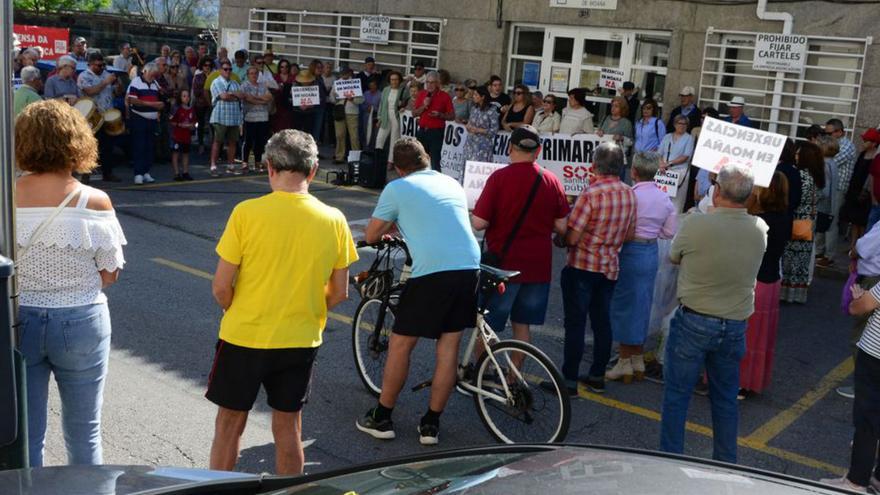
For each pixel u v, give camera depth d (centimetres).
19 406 328
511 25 1672
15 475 260
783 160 638
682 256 466
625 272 627
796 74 1376
